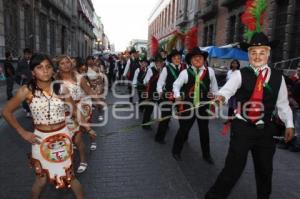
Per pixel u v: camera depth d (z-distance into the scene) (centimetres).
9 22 1609
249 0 364
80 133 445
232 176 319
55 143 300
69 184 312
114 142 625
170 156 543
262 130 313
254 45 310
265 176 325
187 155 551
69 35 3534
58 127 302
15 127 297
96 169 471
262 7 356
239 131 316
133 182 425
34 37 2030
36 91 294
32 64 288
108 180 430
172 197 383
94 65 843
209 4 2356
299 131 576
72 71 466
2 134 658
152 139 656
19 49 1756
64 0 3172
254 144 320
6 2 1547
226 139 668
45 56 295
